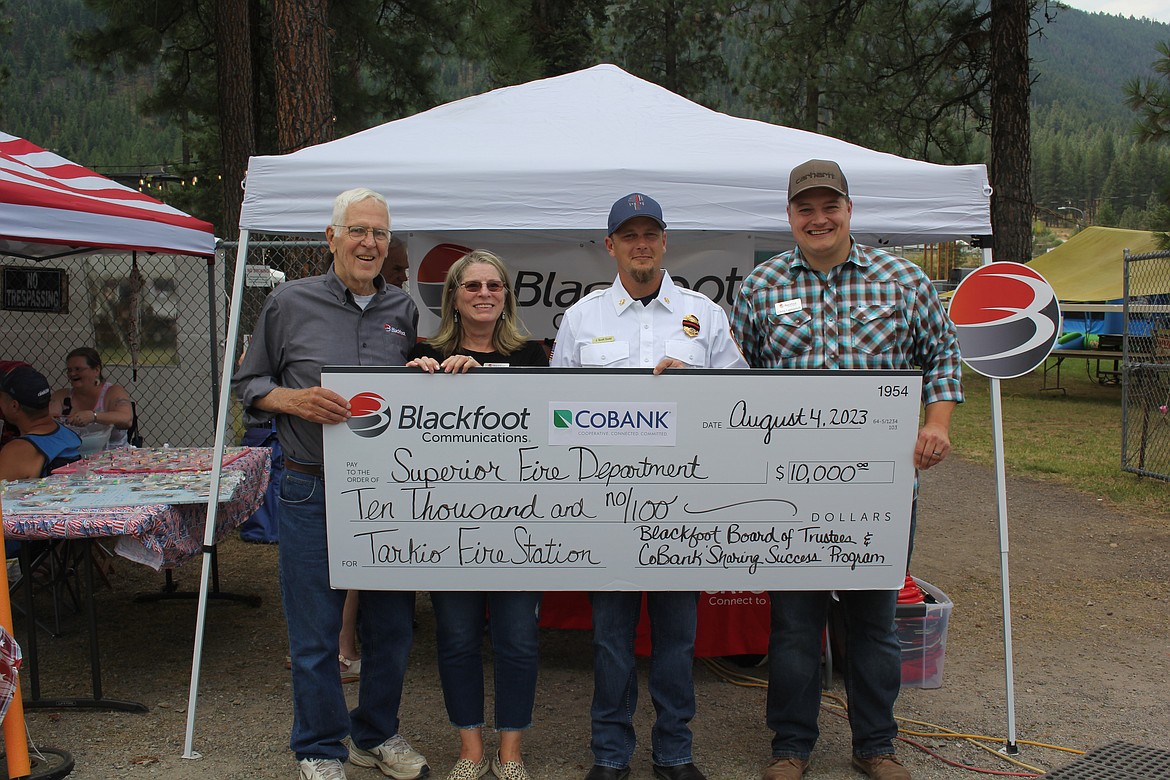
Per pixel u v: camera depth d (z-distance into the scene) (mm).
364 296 3309
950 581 6211
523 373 3170
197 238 5430
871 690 3352
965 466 10531
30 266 7582
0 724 3176
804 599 3322
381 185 3873
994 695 4266
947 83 19984
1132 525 7711
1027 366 3719
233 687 4316
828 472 3230
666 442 3215
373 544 3199
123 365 7797
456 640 3275
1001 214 15469
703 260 4910
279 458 6914
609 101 4812
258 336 3256
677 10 34500
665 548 3250
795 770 3334
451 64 16406
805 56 21484
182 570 6320
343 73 15844
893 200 3934
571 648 4895
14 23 19172
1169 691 4332
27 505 4016
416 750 3646
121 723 3904
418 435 3176
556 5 29219
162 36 14727
